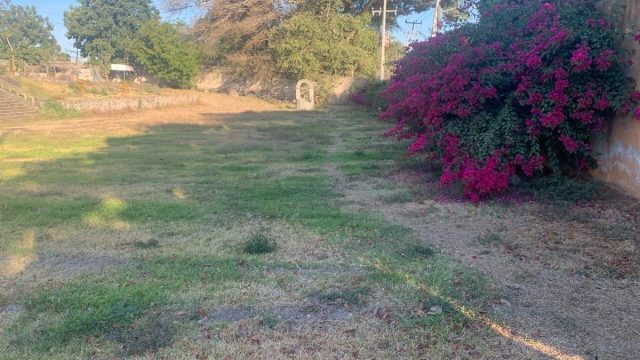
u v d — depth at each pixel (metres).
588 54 6.59
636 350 3.35
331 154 12.58
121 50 51.81
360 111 27.48
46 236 5.84
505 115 7.14
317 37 31.00
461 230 5.91
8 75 35.19
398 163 10.70
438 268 4.70
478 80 7.36
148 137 16.30
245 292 4.21
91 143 14.83
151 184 9.01
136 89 34.81
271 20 33.94
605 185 7.25
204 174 10.02
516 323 3.69
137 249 5.37
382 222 6.23
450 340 3.46
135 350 3.31
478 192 6.99
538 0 7.83
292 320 3.75
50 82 33.84
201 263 4.88
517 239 5.54
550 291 4.23
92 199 7.77
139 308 3.88
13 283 4.47
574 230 5.79
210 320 3.75
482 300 4.03
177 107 29.48
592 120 6.93
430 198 7.44
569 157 7.73
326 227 6.05
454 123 7.56
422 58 8.13
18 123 20.98
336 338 3.49
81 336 3.49
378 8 36.66
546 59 7.04
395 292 4.18
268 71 35.03
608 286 4.32
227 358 3.26
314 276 4.55
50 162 11.59
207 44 37.78
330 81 32.16
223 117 23.95
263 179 9.40
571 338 3.50
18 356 3.26
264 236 5.60
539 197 7.02
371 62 31.94
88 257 5.14
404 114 9.12
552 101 6.73
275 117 24.16
